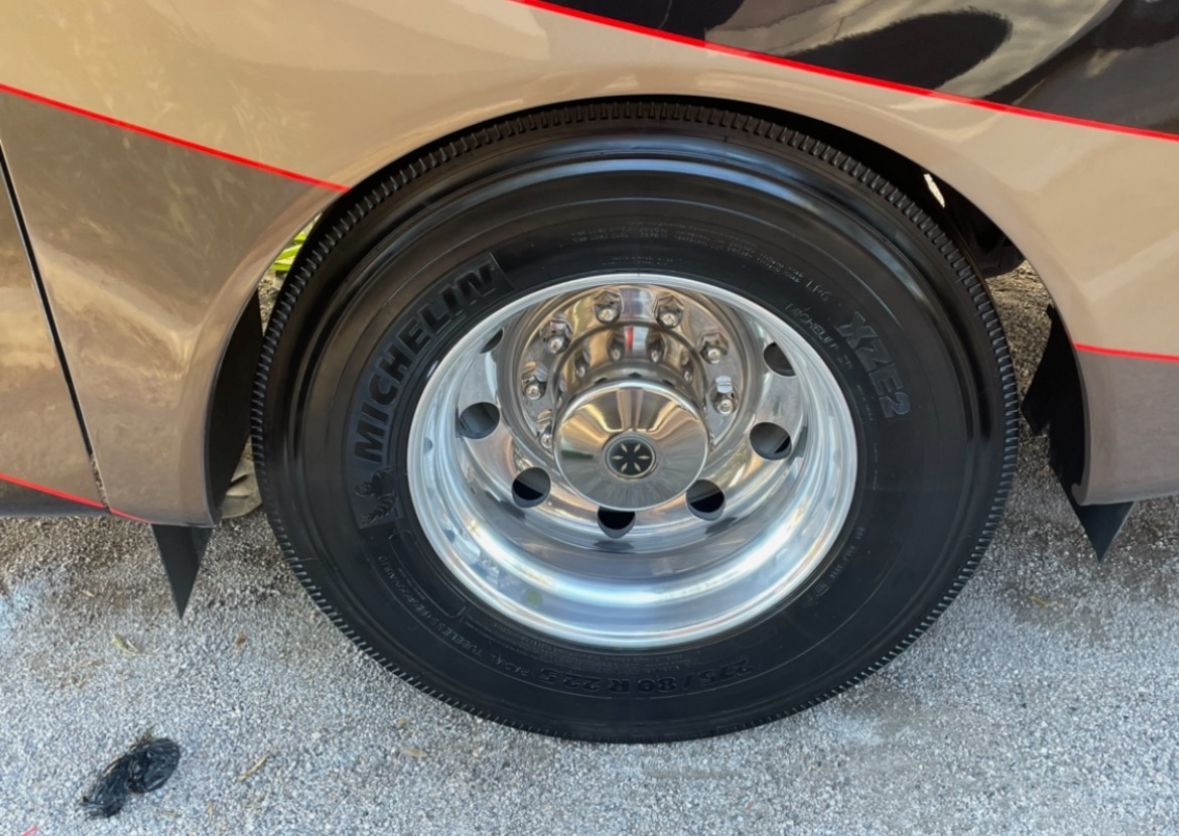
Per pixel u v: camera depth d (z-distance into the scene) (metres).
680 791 1.85
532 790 1.86
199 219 1.34
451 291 1.47
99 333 1.45
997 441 1.59
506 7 1.18
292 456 1.61
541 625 1.79
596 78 1.23
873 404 1.56
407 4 1.18
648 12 1.18
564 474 1.75
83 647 2.14
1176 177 1.28
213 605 2.23
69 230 1.35
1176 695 1.98
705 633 1.79
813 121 1.43
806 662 1.81
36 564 2.34
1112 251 1.36
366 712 2.01
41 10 1.18
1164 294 1.40
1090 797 1.80
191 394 1.51
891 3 1.17
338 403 1.56
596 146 1.36
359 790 1.86
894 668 2.06
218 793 1.85
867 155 1.44
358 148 1.28
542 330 1.73
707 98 1.38
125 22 1.19
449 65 1.22
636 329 1.73
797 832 1.76
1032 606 2.19
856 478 1.63
